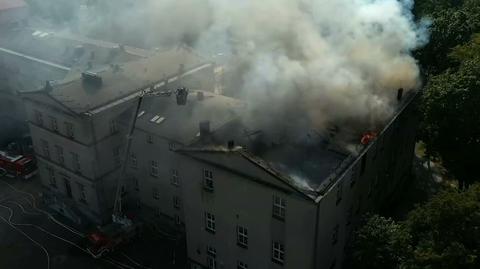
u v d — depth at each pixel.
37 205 48.44
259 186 30.33
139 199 45.34
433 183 50.25
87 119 40.25
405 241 29.23
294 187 28.59
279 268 32.50
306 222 29.27
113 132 42.81
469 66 41.00
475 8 60.50
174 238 42.97
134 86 45.06
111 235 41.75
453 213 26.77
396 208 46.28
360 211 37.47
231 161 31.00
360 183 35.56
